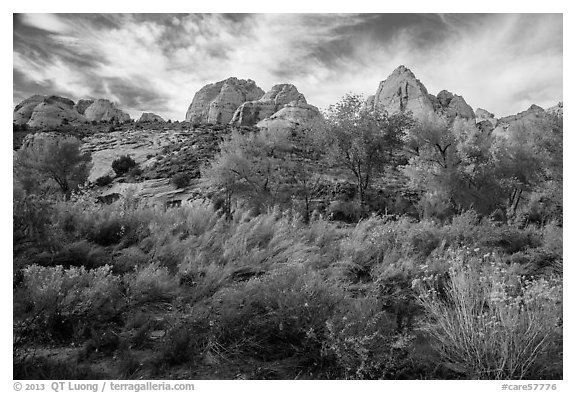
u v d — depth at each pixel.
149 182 32.16
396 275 6.14
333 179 28.97
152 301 5.38
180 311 5.11
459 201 19.70
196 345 4.29
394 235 8.09
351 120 24.20
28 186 15.10
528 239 9.15
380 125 24.08
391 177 32.91
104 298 4.85
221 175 22.03
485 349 4.04
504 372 3.97
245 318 4.52
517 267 6.59
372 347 4.11
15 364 3.84
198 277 5.89
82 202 8.52
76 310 4.67
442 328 4.46
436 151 21.45
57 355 4.16
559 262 7.14
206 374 3.96
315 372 4.06
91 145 47.50
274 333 4.49
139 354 4.24
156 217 8.42
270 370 4.05
